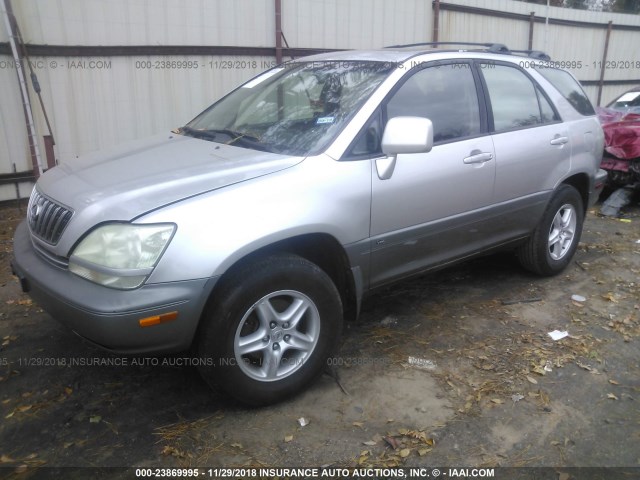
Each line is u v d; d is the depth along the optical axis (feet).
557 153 14.29
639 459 8.73
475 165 12.07
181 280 8.20
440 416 9.62
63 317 8.59
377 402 9.96
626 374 11.05
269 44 25.98
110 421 9.37
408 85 11.37
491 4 36.65
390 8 30.19
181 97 24.06
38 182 10.86
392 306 13.74
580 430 9.36
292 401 9.96
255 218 8.80
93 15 21.15
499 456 8.72
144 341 8.23
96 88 21.94
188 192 8.70
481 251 13.21
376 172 10.30
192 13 23.38
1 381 10.43
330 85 11.71
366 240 10.35
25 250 9.91
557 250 15.51
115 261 8.11
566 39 44.19
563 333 12.51
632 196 24.13
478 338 12.24
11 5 19.48
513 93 13.71
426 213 11.28
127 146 11.85
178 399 9.99
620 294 14.83
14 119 20.67
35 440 8.91
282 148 10.43
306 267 9.48
